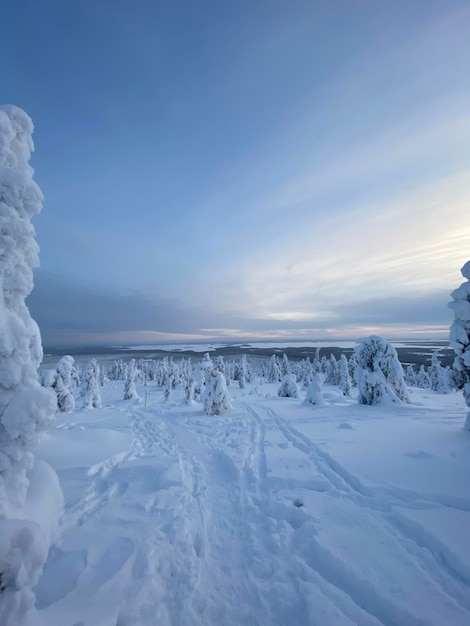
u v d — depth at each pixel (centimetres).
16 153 330
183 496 524
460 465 594
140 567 327
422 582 302
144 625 263
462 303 960
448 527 382
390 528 405
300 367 6462
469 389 929
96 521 425
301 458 714
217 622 276
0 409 273
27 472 340
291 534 414
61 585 288
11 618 188
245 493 555
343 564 329
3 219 293
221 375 1581
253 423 1240
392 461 640
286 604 293
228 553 385
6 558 190
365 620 263
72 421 1312
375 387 1573
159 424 1285
